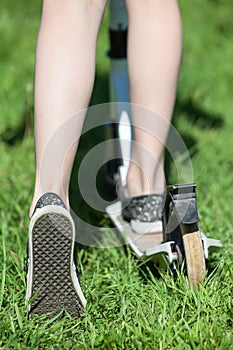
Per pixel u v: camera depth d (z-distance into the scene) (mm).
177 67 5223
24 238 5824
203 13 12570
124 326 4547
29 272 4496
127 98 6074
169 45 5129
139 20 5117
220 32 11773
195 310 4672
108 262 5508
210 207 6453
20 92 9227
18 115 8633
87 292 4887
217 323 4504
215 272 5102
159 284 4941
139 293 4949
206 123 8570
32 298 4539
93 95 9062
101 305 4797
